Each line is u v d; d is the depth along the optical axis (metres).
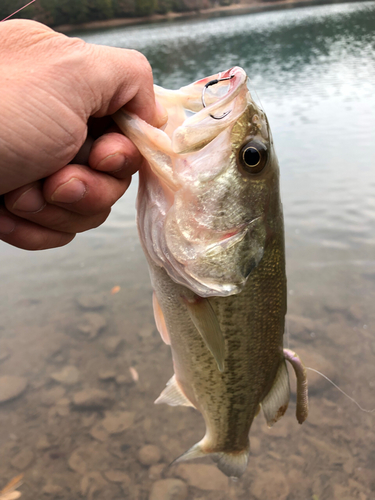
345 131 1.67
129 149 0.17
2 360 0.66
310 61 3.69
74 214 0.17
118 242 1.02
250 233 0.21
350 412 0.57
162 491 0.48
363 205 1.08
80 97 0.15
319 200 1.12
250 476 0.50
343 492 0.48
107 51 0.16
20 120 0.14
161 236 0.20
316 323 0.72
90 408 0.58
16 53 0.15
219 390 0.28
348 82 2.69
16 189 0.16
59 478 0.50
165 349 0.68
